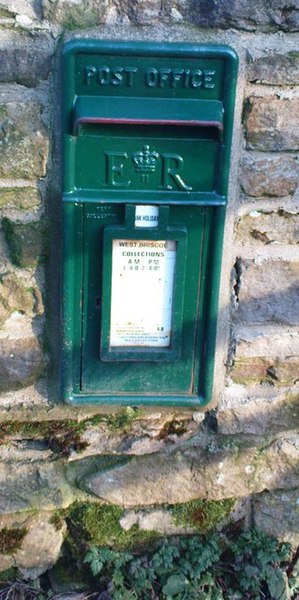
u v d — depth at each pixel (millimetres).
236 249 1658
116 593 1763
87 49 1399
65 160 1471
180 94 1451
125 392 1712
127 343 1650
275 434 1837
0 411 1736
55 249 1602
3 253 1601
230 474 1843
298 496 1888
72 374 1675
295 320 1729
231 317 1719
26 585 1819
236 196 1600
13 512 1788
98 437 1788
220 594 1786
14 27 1429
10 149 1502
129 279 1590
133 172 1492
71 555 1851
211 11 1452
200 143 1478
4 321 1650
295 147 1563
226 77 1439
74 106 1437
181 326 1646
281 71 1500
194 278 1611
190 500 1854
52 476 1787
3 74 1456
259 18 1465
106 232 1523
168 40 1465
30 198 1553
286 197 1613
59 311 1658
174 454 1818
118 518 1833
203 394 1727
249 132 1545
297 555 1894
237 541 1882
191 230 1561
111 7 1433
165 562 1811
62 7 1422
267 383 1796
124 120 1415
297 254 1673
